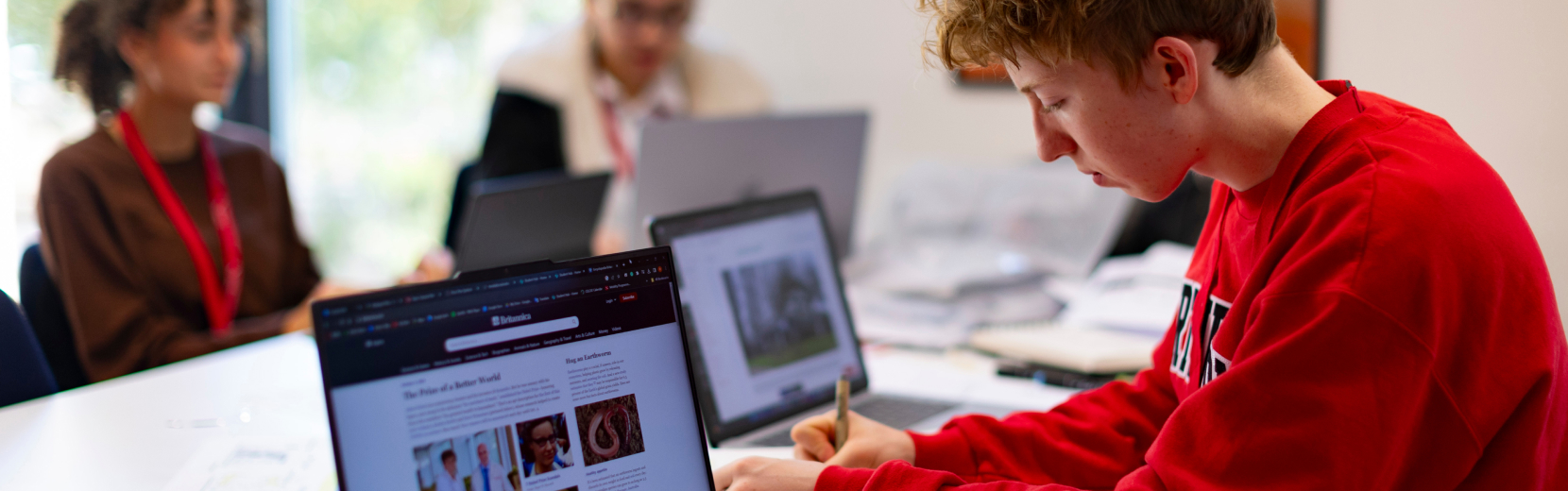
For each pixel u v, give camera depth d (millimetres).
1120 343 1624
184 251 2135
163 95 2117
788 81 3355
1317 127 793
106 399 1464
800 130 1939
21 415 1387
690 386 919
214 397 1486
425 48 3695
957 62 866
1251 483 718
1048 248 2135
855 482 923
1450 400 719
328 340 798
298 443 1286
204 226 2201
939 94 3059
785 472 972
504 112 2811
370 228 3805
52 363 1890
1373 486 694
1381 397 690
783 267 1398
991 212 2197
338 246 3770
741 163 1860
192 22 2070
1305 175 793
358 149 3709
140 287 2057
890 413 1386
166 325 2029
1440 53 1533
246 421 1370
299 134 3613
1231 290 914
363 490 788
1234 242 898
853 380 1438
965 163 2346
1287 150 803
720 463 1195
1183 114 788
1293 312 729
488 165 2789
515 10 3674
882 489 891
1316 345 704
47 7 2541
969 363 1670
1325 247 719
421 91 3727
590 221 1963
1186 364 1031
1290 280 733
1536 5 1412
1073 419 1141
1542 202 1438
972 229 2201
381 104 3697
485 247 1741
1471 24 1489
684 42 3041
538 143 2805
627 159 2922
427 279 2104
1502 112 1465
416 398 816
